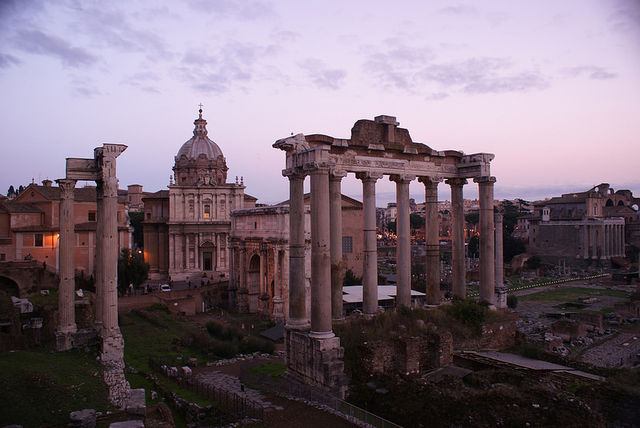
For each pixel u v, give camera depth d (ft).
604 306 323.16
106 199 120.57
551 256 582.76
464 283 140.36
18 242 229.04
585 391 87.51
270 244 258.78
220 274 348.79
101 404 87.04
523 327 240.94
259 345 170.50
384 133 123.95
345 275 314.76
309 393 95.55
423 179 133.69
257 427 81.15
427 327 113.19
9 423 74.54
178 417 95.61
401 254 127.54
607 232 567.18
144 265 268.21
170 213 341.82
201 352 164.66
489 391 81.10
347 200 342.64
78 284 235.61
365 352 97.45
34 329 121.70
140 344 170.71
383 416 87.10
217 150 387.96
